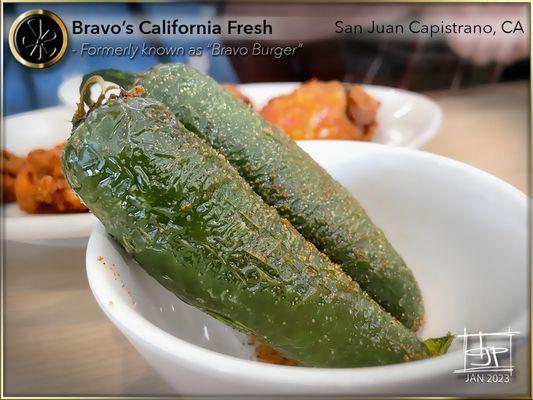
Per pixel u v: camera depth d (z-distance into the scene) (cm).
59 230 15
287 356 9
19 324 12
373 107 19
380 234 12
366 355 9
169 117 9
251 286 8
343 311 9
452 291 12
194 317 11
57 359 11
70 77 16
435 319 12
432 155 13
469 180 12
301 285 8
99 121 8
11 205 17
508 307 10
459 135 17
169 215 8
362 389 7
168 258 8
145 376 10
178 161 8
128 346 11
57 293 13
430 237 13
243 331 9
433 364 7
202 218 8
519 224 11
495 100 19
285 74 21
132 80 11
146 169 8
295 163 11
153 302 10
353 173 13
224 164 9
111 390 10
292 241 9
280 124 18
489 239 12
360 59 20
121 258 10
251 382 7
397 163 13
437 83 20
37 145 19
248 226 8
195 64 17
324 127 18
